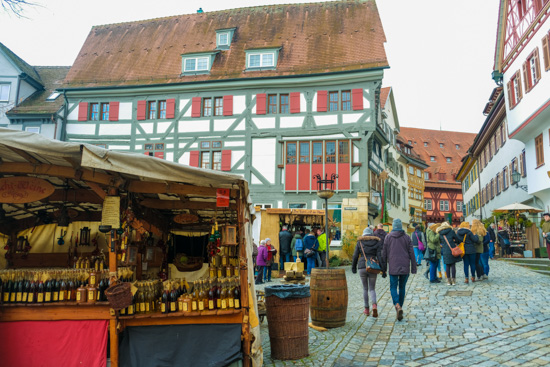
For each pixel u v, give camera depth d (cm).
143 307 561
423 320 821
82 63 2847
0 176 604
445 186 6494
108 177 568
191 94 2550
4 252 812
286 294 628
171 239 980
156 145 2544
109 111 2614
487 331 712
